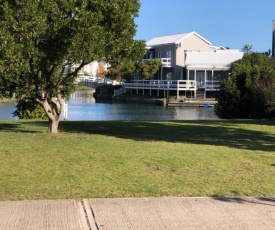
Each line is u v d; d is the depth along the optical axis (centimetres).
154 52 7025
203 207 563
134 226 493
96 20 1078
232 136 1326
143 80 6272
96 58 1115
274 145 1129
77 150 966
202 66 5856
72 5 1115
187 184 673
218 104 2814
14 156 883
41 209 540
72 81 1517
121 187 649
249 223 511
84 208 548
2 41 1017
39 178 693
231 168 797
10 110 3544
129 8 1171
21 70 1084
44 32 1083
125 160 852
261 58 5312
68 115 3322
